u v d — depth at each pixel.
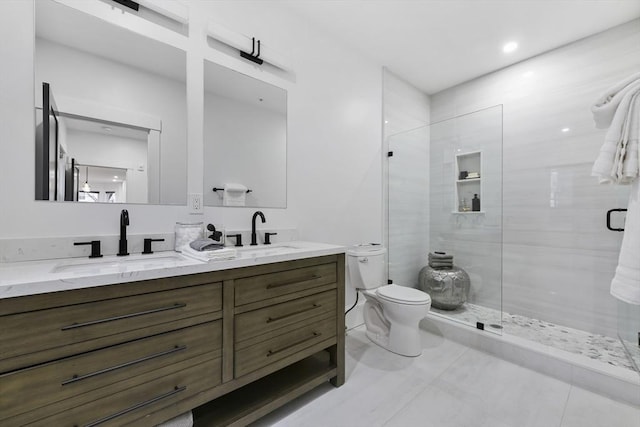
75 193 1.28
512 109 2.76
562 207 2.44
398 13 2.08
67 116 1.27
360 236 2.59
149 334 0.98
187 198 1.60
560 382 1.72
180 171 1.58
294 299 1.44
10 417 0.75
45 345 0.80
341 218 2.43
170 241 1.52
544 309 2.53
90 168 1.32
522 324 2.45
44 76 1.22
